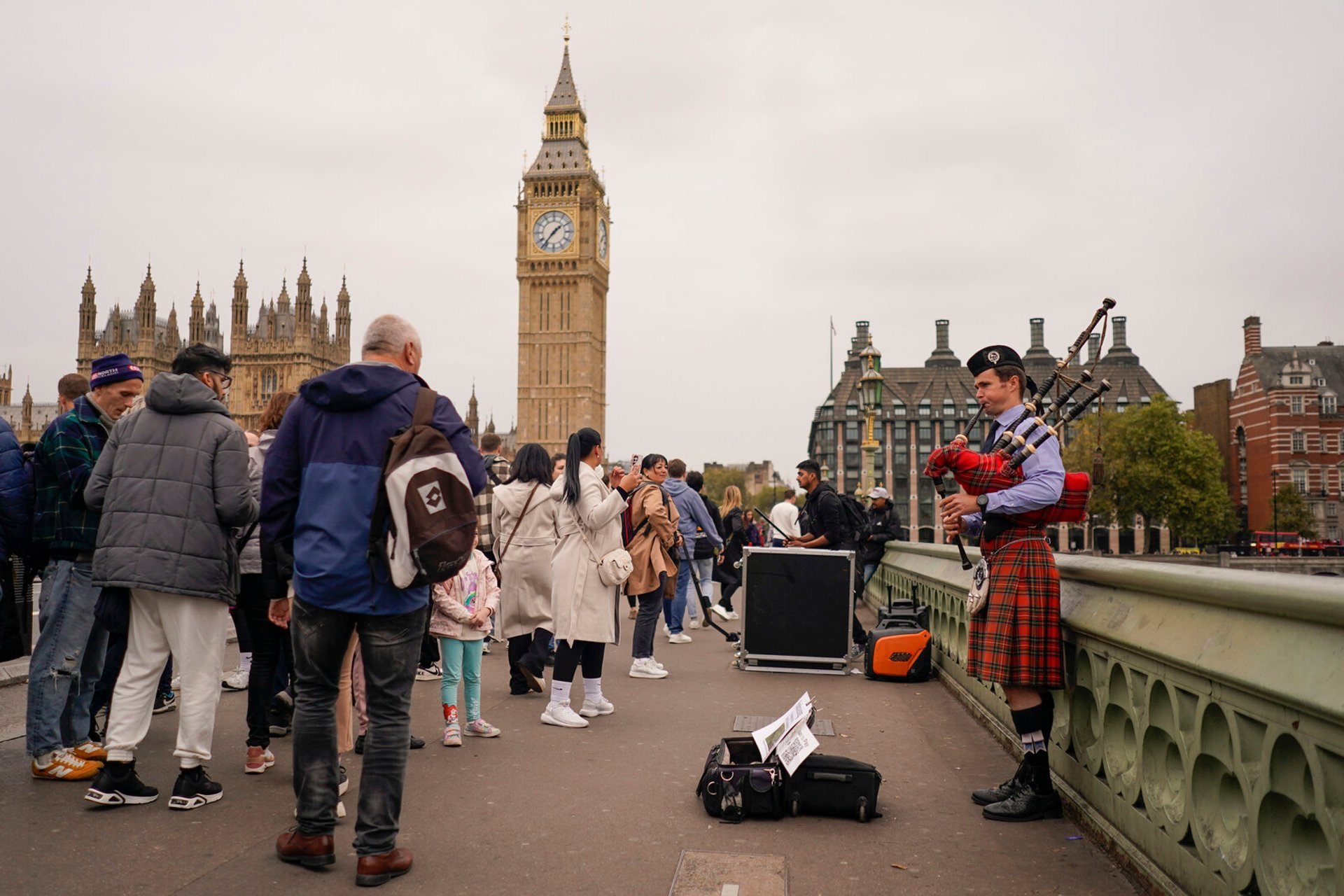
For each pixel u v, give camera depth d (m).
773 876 3.98
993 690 6.93
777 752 4.99
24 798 5.09
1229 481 113.25
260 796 5.21
